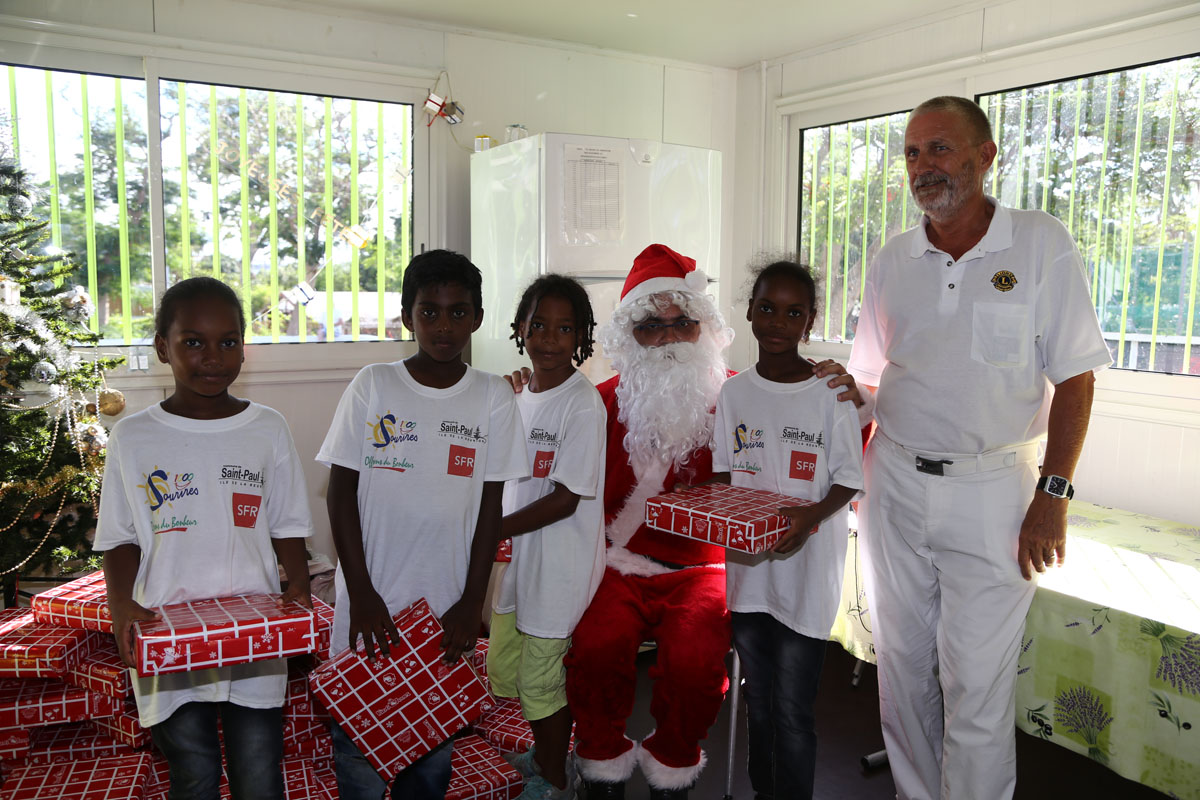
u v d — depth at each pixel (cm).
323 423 336
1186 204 252
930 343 168
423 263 153
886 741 191
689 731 167
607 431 204
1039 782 219
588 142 288
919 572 175
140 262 304
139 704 136
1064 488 159
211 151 310
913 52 327
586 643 170
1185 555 210
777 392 175
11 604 246
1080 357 159
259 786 142
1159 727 167
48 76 283
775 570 171
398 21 329
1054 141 286
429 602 155
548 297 174
